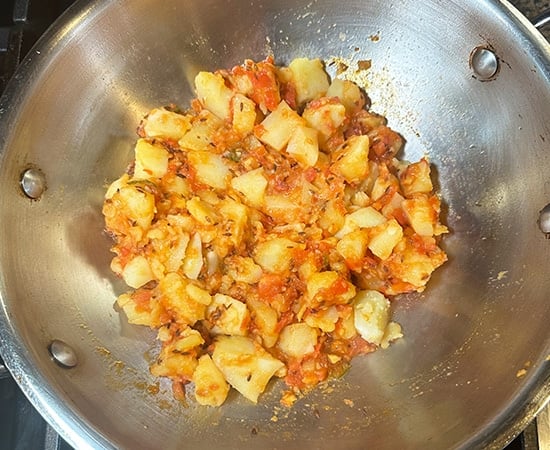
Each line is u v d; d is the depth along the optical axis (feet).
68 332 0.66
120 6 0.71
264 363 0.68
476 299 0.71
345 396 0.71
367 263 0.74
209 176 0.76
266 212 0.76
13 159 0.66
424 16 0.74
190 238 0.72
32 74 0.67
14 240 0.65
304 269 0.72
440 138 0.78
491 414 0.58
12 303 0.61
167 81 0.79
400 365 0.73
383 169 0.77
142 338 0.72
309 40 0.81
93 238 0.73
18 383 0.57
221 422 0.68
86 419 0.57
